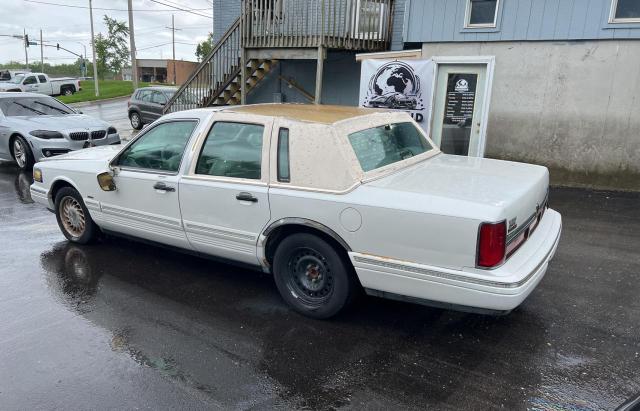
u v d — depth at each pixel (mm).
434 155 4684
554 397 3027
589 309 4137
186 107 13312
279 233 4035
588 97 8430
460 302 3275
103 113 25422
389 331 3826
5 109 10578
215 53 12422
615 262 5160
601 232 6141
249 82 12531
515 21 8758
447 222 3209
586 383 3162
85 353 3545
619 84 8148
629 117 8172
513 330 3811
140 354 3535
